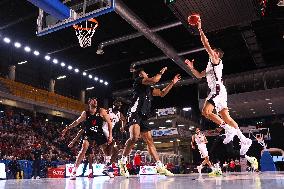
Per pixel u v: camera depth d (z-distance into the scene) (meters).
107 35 20.97
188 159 33.34
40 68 26.94
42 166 14.31
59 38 21.41
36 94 23.88
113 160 6.42
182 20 10.34
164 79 28.62
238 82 24.61
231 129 4.44
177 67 26.47
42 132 21.59
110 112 6.79
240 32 19.77
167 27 18.11
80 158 5.88
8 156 15.21
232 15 10.13
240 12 10.01
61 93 28.61
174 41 21.83
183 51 21.75
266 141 25.92
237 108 25.78
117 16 18.56
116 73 28.23
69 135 23.77
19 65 25.42
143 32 17.70
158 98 32.00
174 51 21.19
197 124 36.75
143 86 4.88
